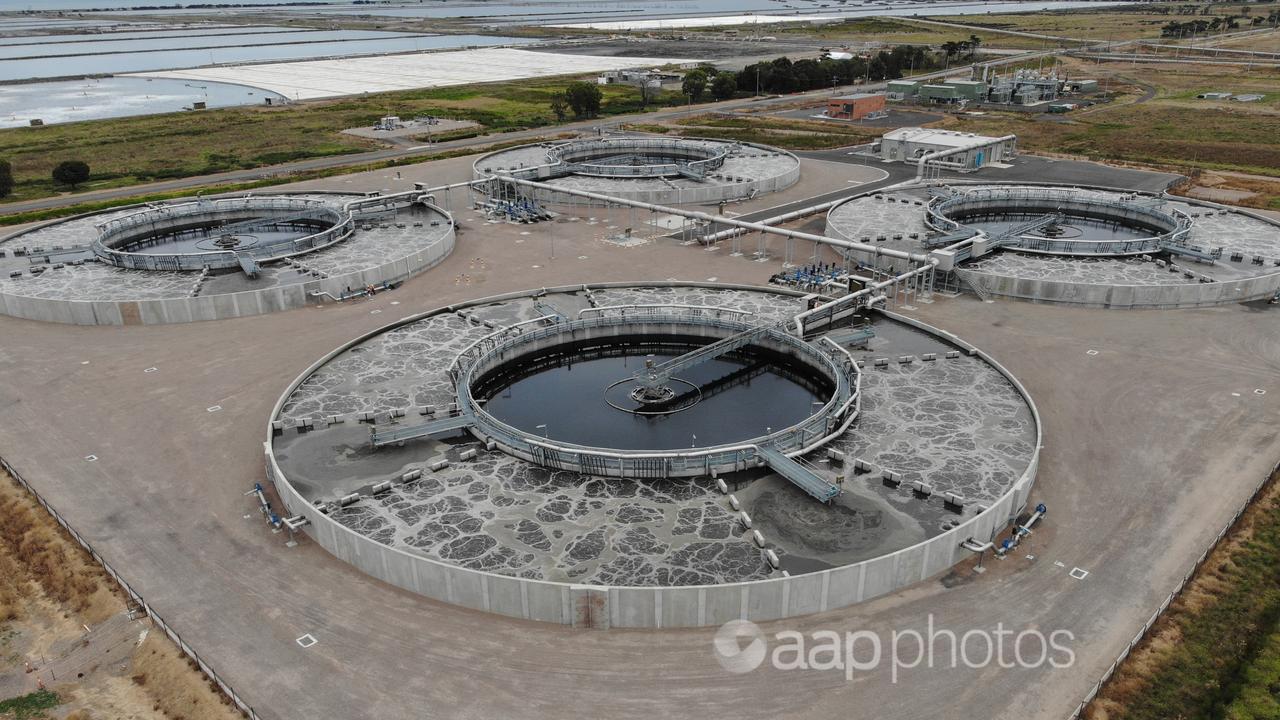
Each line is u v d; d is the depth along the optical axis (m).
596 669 43.59
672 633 46.19
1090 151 172.88
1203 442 64.31
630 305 89.56
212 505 58.31
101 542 54.47
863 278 93.19
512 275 103.38
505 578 46.53
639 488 57.03
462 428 64.62
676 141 168.88
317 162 174.00
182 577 51.06
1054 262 98.88
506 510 54.91
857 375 69.75
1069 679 42.62
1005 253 102.00
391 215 122.69
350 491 57.34
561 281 100.88
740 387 77.44
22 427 69.19
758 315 86.44
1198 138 181.62
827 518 53.50
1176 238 103.00
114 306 89.00
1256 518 55.47
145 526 56.06
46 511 58.00
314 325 88.94
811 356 76.19
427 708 41.28
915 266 95.69
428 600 49.09
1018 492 54.97
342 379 74.12
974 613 47.16
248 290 93.69
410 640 45.81
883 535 51.78
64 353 83.06
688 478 57.91
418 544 51.72
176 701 42.28
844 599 47.84
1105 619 46.66
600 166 147.00
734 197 137.12
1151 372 75.75
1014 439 63.06
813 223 124.69
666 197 135.12
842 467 59.31
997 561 51.59
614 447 65.81
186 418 70.19
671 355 84.88
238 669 43.84
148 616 47.78
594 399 75.19
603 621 46.66
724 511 54.31
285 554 53.25
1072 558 51.66
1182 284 90.00
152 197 144.12
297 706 41.50
